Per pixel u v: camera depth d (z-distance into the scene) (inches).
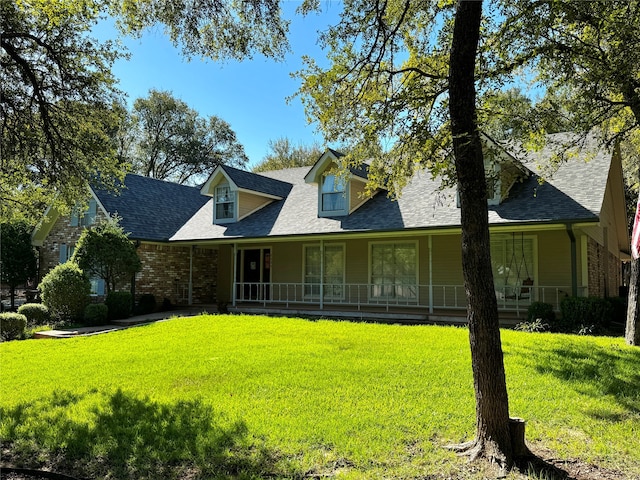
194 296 739.4
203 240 637.3
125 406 211.3
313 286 649.0
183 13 243.9
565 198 454.3
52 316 559.5
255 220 654.5
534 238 505.7
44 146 363.6
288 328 424.5
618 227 722.8
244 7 247.1
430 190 565.0
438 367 269.1
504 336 364.5
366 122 264.8
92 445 168.6
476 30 158.6
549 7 203.5
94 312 542.9
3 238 722.8
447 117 216.5
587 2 219.1
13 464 157.6
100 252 570.3
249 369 273.9
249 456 155.4
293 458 154.3
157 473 146.4
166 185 836.0
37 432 182.4
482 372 152.9
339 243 632.4
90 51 324.8
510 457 148.0
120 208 684.7
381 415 192.9
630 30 219.0
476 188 155.1
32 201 490.9
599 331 397.7
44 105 334.3
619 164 568.4
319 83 262.1
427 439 169.5
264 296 636.7
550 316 434.0
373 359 292.7
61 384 254.5
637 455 155.8
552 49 211.9
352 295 615.5
